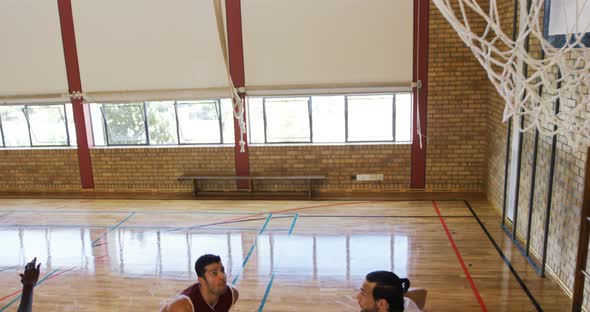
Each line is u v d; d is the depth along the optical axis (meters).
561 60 3.48
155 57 7.70
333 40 7.38
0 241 6.27
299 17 7.36
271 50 7.51
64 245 6.09
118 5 7.57
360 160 7.81
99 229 6.62
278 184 8.06
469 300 4.48
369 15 7.25
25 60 7.91
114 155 8.24
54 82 7.97
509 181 6.19
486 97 7.33
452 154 7.62
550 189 4.73
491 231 6.12
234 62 7.60
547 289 4.63
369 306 2.06
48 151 8.36
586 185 3.71
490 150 7.16
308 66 7.51
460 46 7.19
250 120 7.91
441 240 5.89
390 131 7.74
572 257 4.34
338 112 7.74
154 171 8.24
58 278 5.19
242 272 5.19
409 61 7.34
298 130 7.89
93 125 8.31
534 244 5.32
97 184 8.43
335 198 7.65
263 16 7.41
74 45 7.78
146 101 7.92
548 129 4.78
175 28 7.57
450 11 3.24
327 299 4.60
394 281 2.06
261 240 6.05
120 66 7.79
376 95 7.59
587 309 4.04
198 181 8.18
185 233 6.37
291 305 4.50
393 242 5.87
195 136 8.13
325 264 5.34
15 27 7.79
